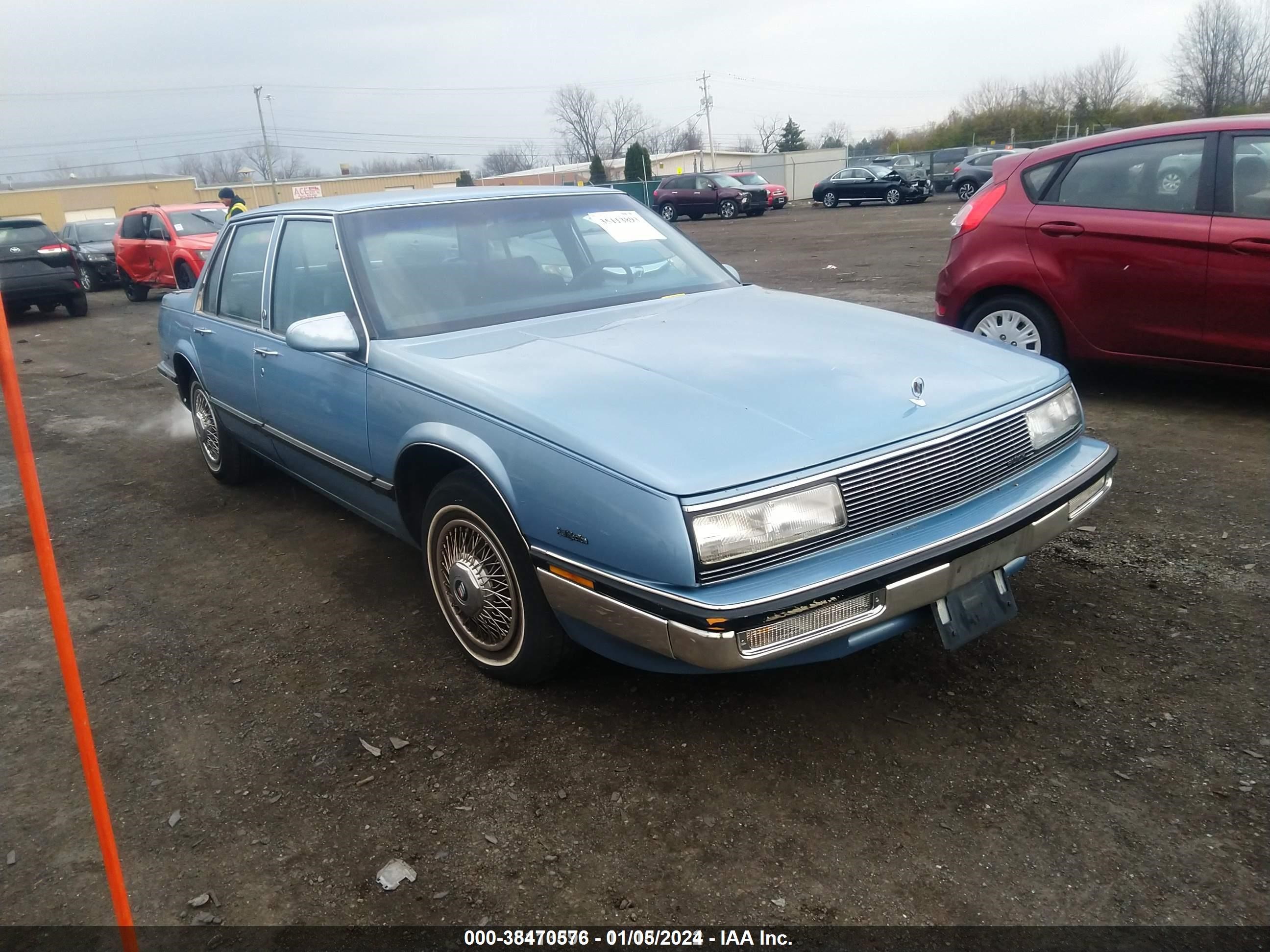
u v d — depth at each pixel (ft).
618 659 8.52
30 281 45.11
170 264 47.09
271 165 193.88
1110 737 8.43
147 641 11.59
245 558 14.12
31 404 26.58
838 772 8.22
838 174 111.75
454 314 11.23
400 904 7.07
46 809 8.46
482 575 9.61
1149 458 15.38
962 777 8.04
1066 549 12.28
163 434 22.15
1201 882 6.77
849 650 7.84
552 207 13.07
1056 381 9.64
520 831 7.76
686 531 7.19
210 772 8.84
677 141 304.50
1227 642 9.82
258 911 7.09
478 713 9.50
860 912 6.73
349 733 9.30
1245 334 16.24
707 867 7.23
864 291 35.27
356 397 10.88
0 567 14.37
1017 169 18.84
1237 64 180.96
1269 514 12.85
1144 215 16.92
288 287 12.89
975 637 8.37
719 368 9.13
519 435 8.46
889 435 8.03
